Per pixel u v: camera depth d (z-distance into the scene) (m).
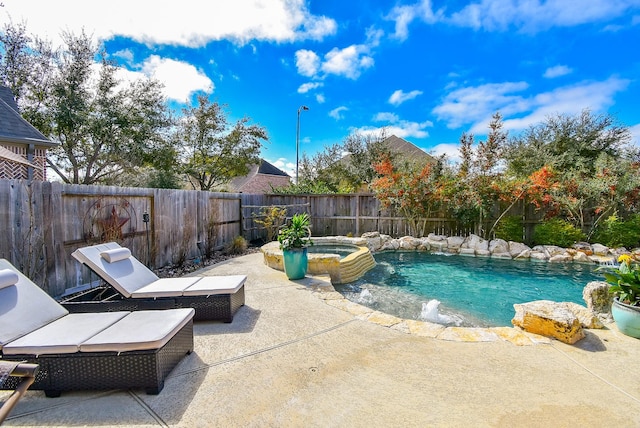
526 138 15.33
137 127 14.88
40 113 13.50
